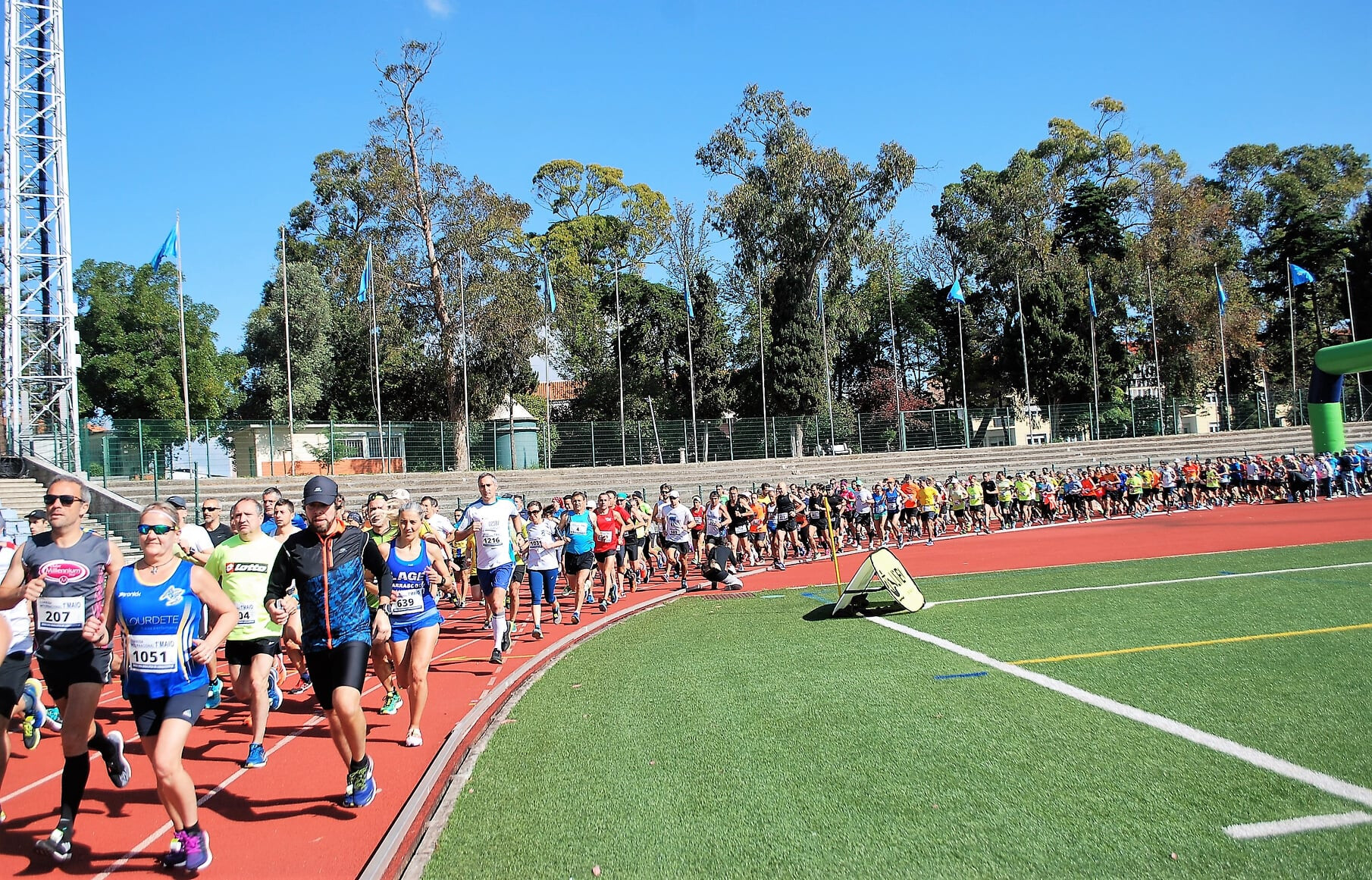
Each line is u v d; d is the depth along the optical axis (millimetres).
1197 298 53594
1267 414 52594
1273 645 8969
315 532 5707
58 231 26219
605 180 62969
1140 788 5266
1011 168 57844
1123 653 8914
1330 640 9078
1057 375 52156
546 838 4965
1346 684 7344
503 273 39281
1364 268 58781
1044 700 7316
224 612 5156
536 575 11742
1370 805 4887
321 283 46719
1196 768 5559
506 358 39625
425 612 7289
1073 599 12719
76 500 5508
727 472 39656
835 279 47406
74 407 25609
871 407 57031
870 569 12508
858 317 52094
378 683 9789
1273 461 33500
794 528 21859
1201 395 56031
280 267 45500
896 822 4941
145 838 5457
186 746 7438
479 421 41219
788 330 46406
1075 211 57562
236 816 5738
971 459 44844
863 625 11523
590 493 34781
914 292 59531
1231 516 27750
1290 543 18938
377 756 6910
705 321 50438
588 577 13859
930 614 12109
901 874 4305
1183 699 7141
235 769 6762
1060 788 5336
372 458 34500
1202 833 4613
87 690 5363
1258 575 14188
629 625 12906
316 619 5672
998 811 5023
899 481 26734
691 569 20766
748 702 7789
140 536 5039
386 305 38875
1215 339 54531
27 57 26250
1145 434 51250
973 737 6414
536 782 5926
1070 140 62562
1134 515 30734
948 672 8508
